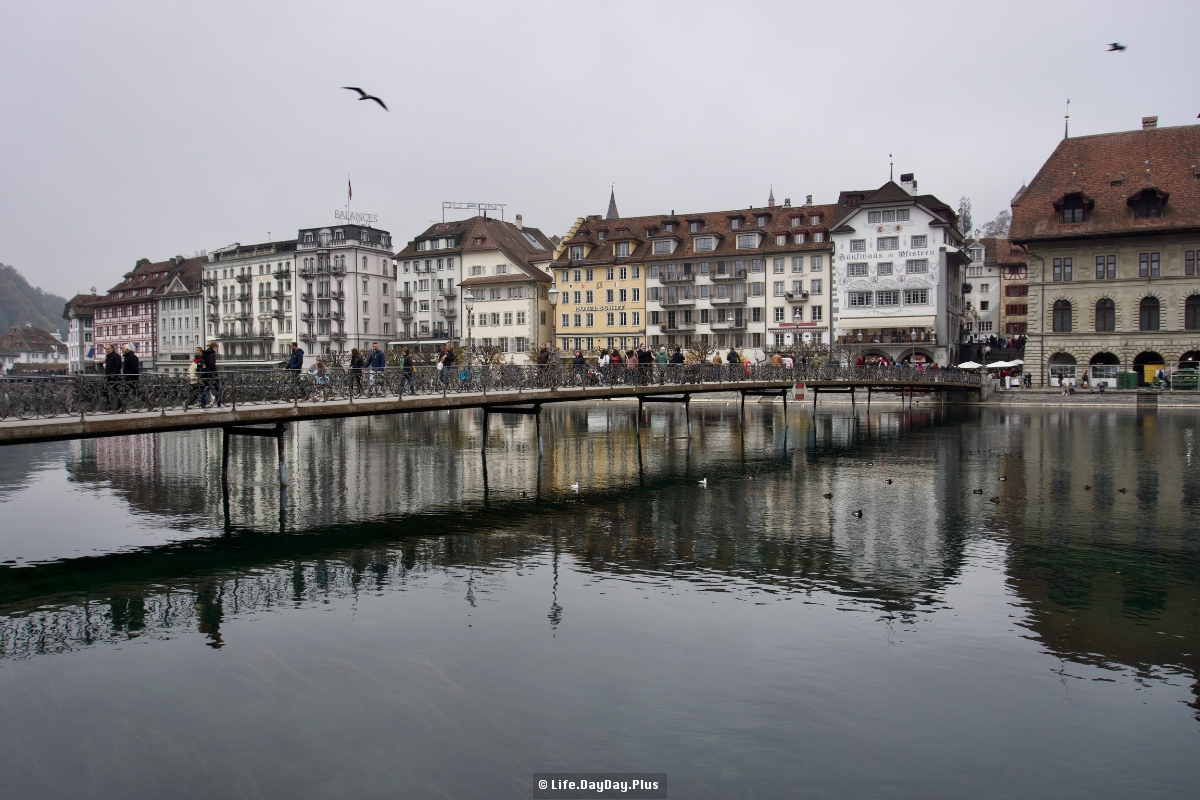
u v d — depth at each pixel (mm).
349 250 99188
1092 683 11297
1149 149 64875
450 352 31109
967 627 13336
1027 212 66000
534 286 89188
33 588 15898
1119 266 62625
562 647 12594
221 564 17594
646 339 84875
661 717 10359
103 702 10961
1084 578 15938
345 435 44406
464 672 11727
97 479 29016
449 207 102812
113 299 133875
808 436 42219
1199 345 60500
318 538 19812
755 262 79438
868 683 11289
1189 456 32312
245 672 11859
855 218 74125
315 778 9070
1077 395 59375
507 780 8984
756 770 9164
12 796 8805
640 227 89438
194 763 9414
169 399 20625
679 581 15938
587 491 26062
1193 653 12281
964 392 63875
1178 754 9539
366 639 13047
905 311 72500
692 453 35594
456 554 18188
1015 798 8688
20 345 162875
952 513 22094
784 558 17547
